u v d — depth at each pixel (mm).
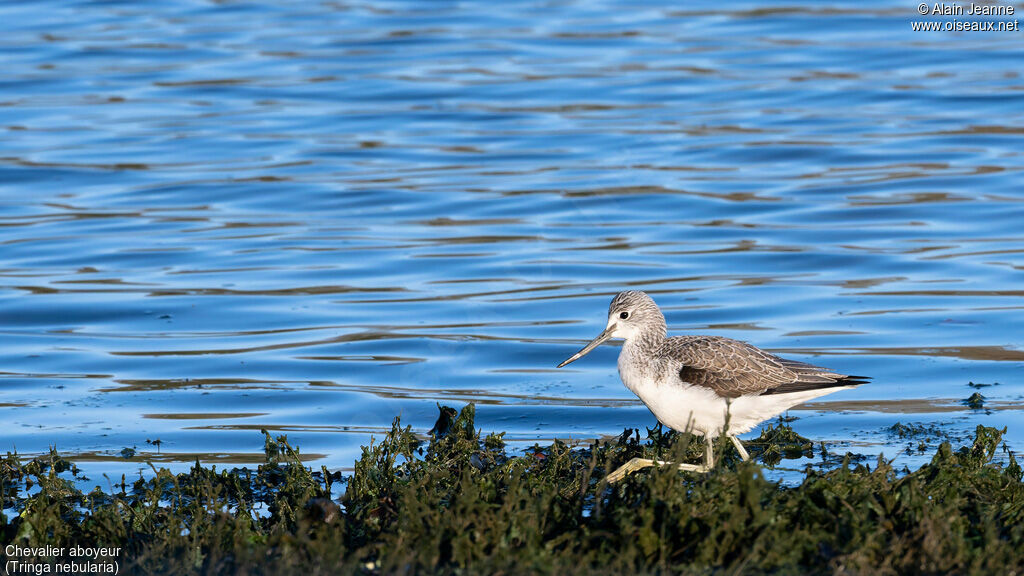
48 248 20078
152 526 9539
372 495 10031
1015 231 20062
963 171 23281
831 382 11094
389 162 25078
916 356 14820
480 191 23016
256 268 19188
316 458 12016
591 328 16562
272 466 11492
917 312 16531
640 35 34688
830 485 8844
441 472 10477
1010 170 23141
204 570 8328
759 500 8234
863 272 18484
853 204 21750
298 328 16609
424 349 15766
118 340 16109
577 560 7832
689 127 26844
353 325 16750
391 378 14734
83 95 29734
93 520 9484
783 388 10977
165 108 28781
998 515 8781
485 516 8250
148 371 14938
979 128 26031
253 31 35781
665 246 20031
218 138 26656
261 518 9938
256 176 24141
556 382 14617
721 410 10969
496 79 30750
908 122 26766
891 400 13414
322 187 23406
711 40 33938
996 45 32312
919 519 8102
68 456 12062
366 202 22609
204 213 22125
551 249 19969
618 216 21594
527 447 12219
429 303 17594
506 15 37188
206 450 12305
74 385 14453
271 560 8219
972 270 18281
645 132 26516
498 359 15430
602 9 37844
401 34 35281
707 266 19031
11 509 10477
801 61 31719
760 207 21750
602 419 13250
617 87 30016
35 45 33688
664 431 12812
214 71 31641
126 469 11688
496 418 13297
